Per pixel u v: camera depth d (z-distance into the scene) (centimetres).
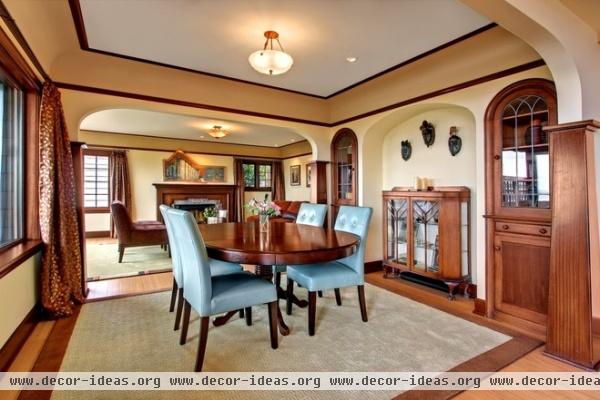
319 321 268
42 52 262
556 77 227
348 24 254
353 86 403
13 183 262
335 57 316
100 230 762
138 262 501
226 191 895
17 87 261
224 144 898
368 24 253
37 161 277
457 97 311
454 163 364
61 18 244
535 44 216
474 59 293
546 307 244
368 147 437
